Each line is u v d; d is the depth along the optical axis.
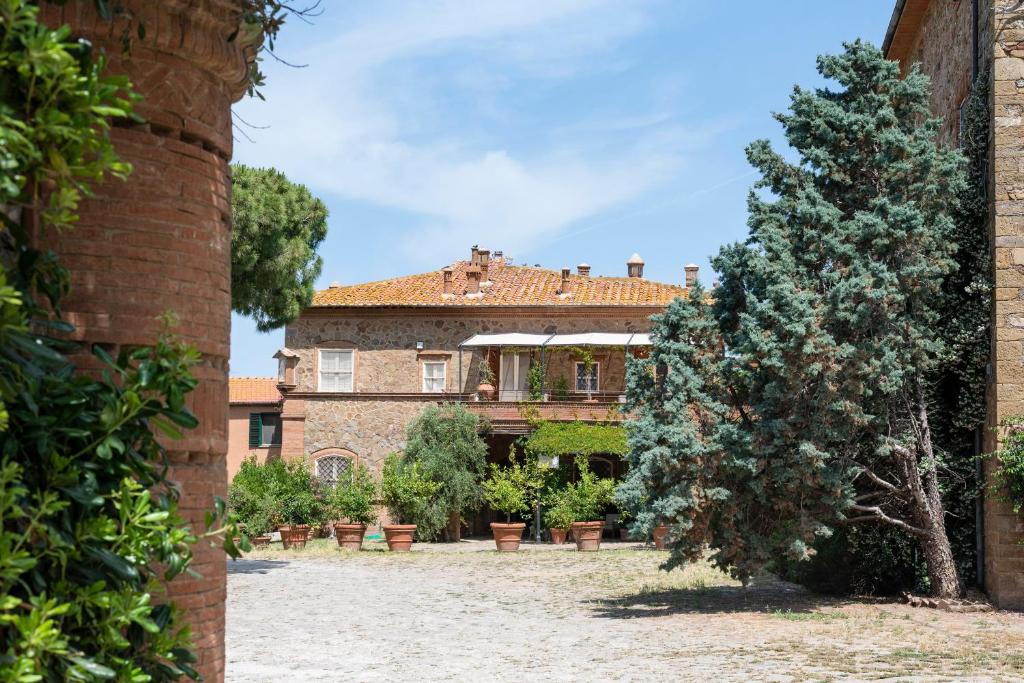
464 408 35.62
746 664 11.95
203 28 5.70
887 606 17.34
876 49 17.97
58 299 4.24
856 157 17.88
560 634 14.77
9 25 3.41
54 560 3.73
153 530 3.94
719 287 19.05
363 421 38.09
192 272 5.66
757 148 18.53
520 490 34.44
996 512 16.61
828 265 17.88
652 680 11.02
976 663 11.86
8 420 3.58
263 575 24.23
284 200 26.25
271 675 11.41
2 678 3.20
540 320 38.66
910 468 17.16
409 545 31.70
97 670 3.58
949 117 20.92
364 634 14.87
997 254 16.80
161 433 5.48
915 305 17.25
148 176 5.50
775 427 16.56
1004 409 16.52
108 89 3.70
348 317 39.25
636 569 25.19
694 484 17.14
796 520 17.47
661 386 18.66
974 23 18.25
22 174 3.88
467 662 12.32
